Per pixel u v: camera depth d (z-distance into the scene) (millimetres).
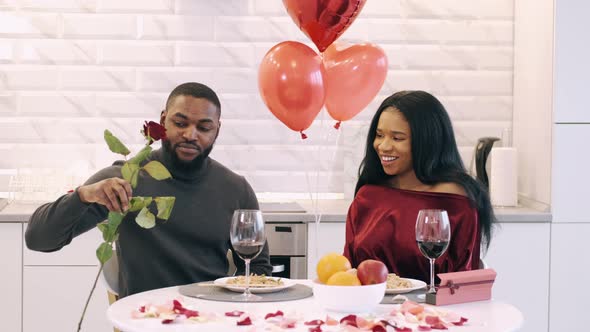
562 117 3627
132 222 2580
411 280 2328
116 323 1844
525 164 3973
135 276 2584
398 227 2559
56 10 3996
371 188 2688
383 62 2691
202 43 4051
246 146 4090
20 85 4000
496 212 3635
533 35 3873
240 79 4070
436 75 4137
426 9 4121
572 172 3637
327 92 2625
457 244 2484
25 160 4020
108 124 4043
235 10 4051
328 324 1822
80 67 4020
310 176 4121
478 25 4141
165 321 1831
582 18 3625
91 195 2254
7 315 3527
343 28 2650
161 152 2697
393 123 2561
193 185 2668
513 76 4148
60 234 2348
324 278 2047
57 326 3545
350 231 2697
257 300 2092
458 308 2039
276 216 3547
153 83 4047
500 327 1819
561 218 3631
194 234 2633
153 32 4031
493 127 4164
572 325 3652
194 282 2607
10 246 3512
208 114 2619
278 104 2555
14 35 3984
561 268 3637
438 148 2584
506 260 3623
